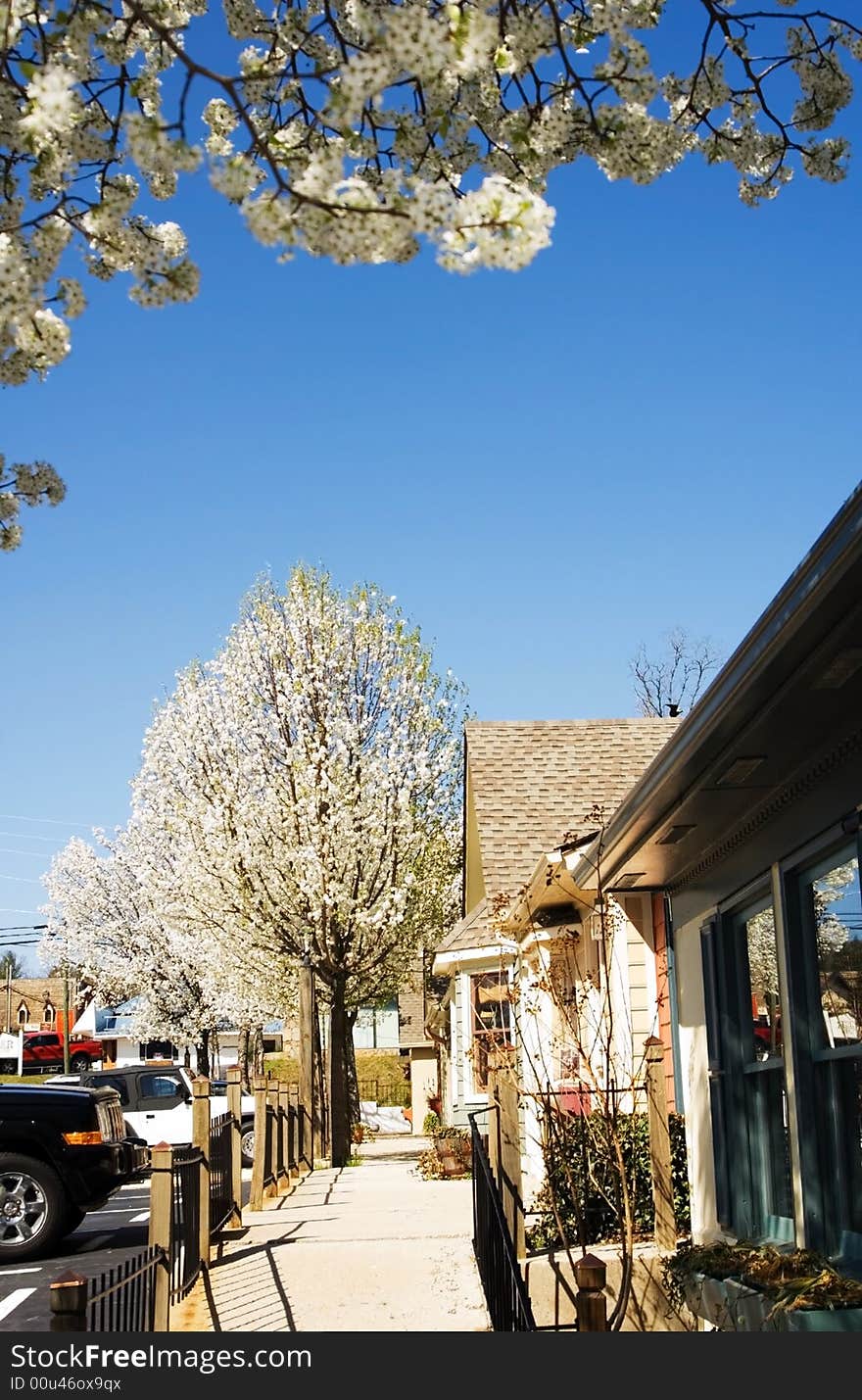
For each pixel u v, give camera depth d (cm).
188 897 2770
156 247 377
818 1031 717
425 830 2662
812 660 535
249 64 436
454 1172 1908
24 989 7256
